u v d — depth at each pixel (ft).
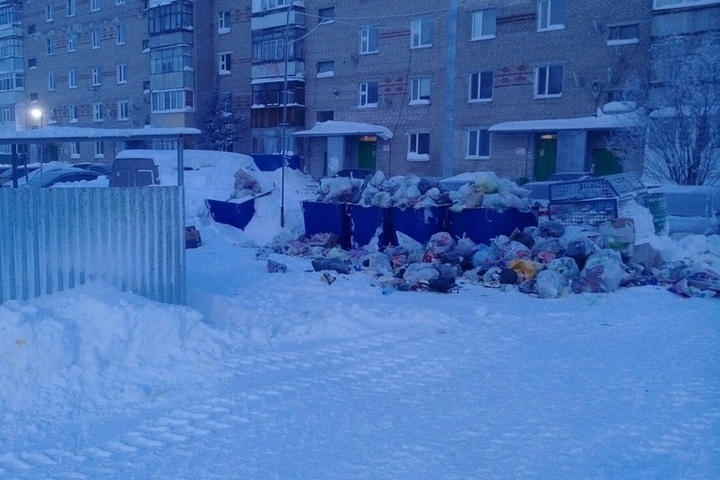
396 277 36.35
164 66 154.51
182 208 27.04
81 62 181.98
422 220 44.47
